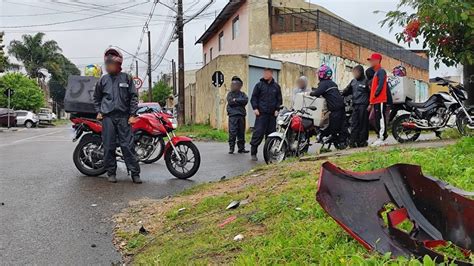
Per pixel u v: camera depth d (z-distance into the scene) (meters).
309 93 9.77
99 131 8.29
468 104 10.08
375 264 2.91
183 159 8.37
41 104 57.84
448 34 7.94
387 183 3.87
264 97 10.61
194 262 3.87
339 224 3.43
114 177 7.96
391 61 35.22
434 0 7.00
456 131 10.67
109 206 6.34
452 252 3.28
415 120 10.49
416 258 3.04
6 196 6.82
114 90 7.79
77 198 6.75
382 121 9.18
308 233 3.79
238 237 4.29
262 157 11.31
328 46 28.23
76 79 8.50
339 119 9.70
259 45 28.31
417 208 3.80
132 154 7.91
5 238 5.02
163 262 4.07
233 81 12.29
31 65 69.69
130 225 5.51
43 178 8.21
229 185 6.95
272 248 3.66
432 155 6.05
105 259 4.45
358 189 3.72
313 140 12.40
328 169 3.66
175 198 6.63
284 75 23.94
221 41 35.09
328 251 3.33
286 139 9.44
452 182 4.72
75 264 4.33
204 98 26.67
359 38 31.84
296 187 5.55
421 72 41.12
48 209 6.15
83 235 5.15
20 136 23.89
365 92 9.36
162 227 5.36
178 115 26.42
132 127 8.34
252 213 4.94
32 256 4.52
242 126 12.32
